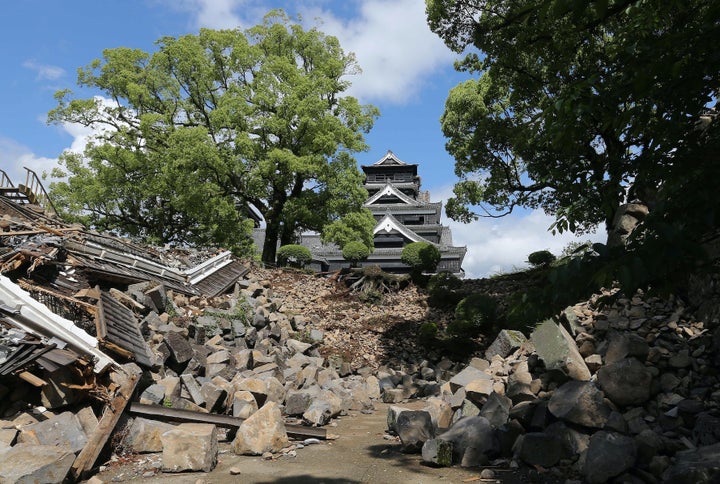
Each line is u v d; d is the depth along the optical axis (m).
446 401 7.81
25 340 6.31
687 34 3.04
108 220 29.59
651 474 4.53
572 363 6.26
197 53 27.20
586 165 4.28
